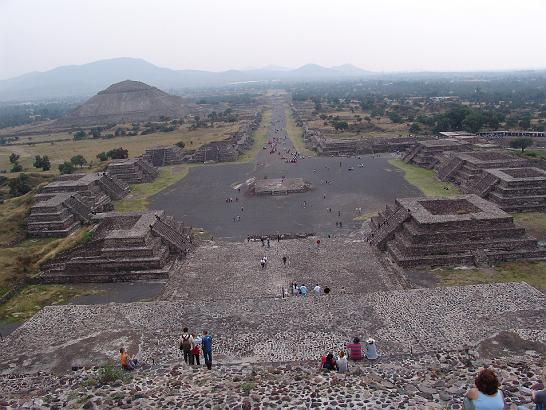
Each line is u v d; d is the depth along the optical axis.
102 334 34.19
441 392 19.39
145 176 104.50
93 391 22.09
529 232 58.00
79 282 51.75
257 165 115.56
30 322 36.94
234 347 31.09
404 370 24.25
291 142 150.25
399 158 114.75
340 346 30.31
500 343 29.12
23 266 55.06
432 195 78.31
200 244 61.22
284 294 44.91
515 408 16.66
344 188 87.56
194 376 24.00
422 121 161.88
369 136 144.62
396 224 54.66
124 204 84.88
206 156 124.06
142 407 19.45
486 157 87.50
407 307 35.09
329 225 66.31
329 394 19.56
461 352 28.22
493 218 50.56
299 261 53.16
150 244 53.81
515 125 149.75
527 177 68.94
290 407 18.59
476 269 48.16
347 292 44.56
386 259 52.03
